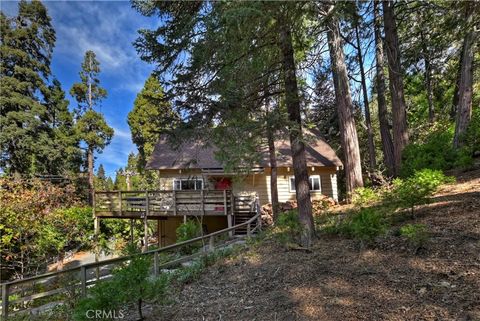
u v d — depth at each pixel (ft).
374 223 18.15
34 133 69.51
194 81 21.15
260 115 20.03
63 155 79.36
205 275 22.21
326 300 13.65
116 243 53.31
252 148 19.10
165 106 22.68
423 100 65.87
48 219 40.22
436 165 32.78
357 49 50.98
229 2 14.97
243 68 18.76
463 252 14.07
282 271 18.35
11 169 66.80
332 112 63.82
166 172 53.62
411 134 53.06
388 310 11.68
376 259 16.11
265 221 43.62
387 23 38.50
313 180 51.96
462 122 33.47
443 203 21.30
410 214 20.51
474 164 31.45
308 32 21.56
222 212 44.37
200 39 18.60
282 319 13.12
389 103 61.87
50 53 75.41
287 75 20.42
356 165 39.45
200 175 52.85
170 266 26.71
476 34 29.09
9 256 36.70
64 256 45.73
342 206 37.42
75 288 21.59
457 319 10.07
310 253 19.77
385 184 33.19
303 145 21.43
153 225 67.72
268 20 16.81
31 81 70.85
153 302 17.44
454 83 54.08
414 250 15.55
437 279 12.73
